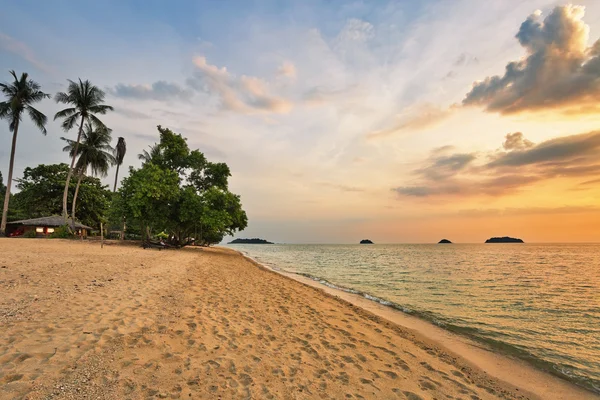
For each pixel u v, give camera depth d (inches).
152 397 144.6
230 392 160.1
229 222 1284.4
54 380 146.5
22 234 1392.7
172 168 1444.4
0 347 175.0
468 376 232.1
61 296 298.2
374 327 342.6
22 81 1270.9
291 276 867.4
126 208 1167.6
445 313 452.4
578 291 671.1
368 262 1649.9
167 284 426.6
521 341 329.4
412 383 204.5
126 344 201.6
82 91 1366.9
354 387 186.4
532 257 2210.9
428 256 2358.5
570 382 234.5
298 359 219.1
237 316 311.4
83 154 1473.9
